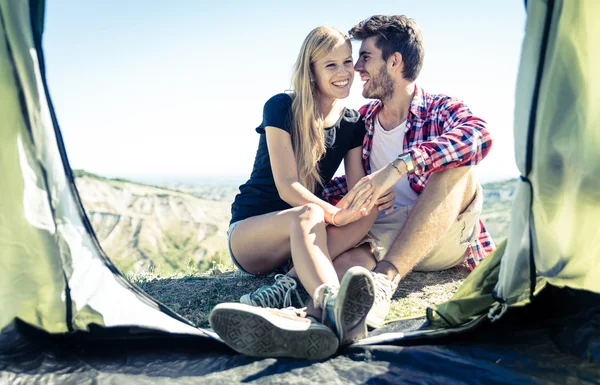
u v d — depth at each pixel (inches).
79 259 87.6
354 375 78.2
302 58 117.2
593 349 80.6
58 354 84.2
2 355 82.2
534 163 83.6
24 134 83.1
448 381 75.7
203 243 2719.0
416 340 88.2
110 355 85.0
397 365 81.0
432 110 129.6
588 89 82.1
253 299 101.6
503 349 84.7
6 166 82.9
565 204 84.6
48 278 84.9
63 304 85.3
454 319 90.4
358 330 85.9
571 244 86.4
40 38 82.4
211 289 129.0
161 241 2714.1
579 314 90.0
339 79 118.9
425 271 138.7
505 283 86.8
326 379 77.0
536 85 81.7
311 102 117.3
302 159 119.1
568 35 80.4
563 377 75.2
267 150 122.4
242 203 122.5
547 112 82.7
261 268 124.3
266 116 119.3
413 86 132.1
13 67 81.8
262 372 79.2
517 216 86.4
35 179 84.4
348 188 132.1
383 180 107.2
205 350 87.1
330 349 82.9
